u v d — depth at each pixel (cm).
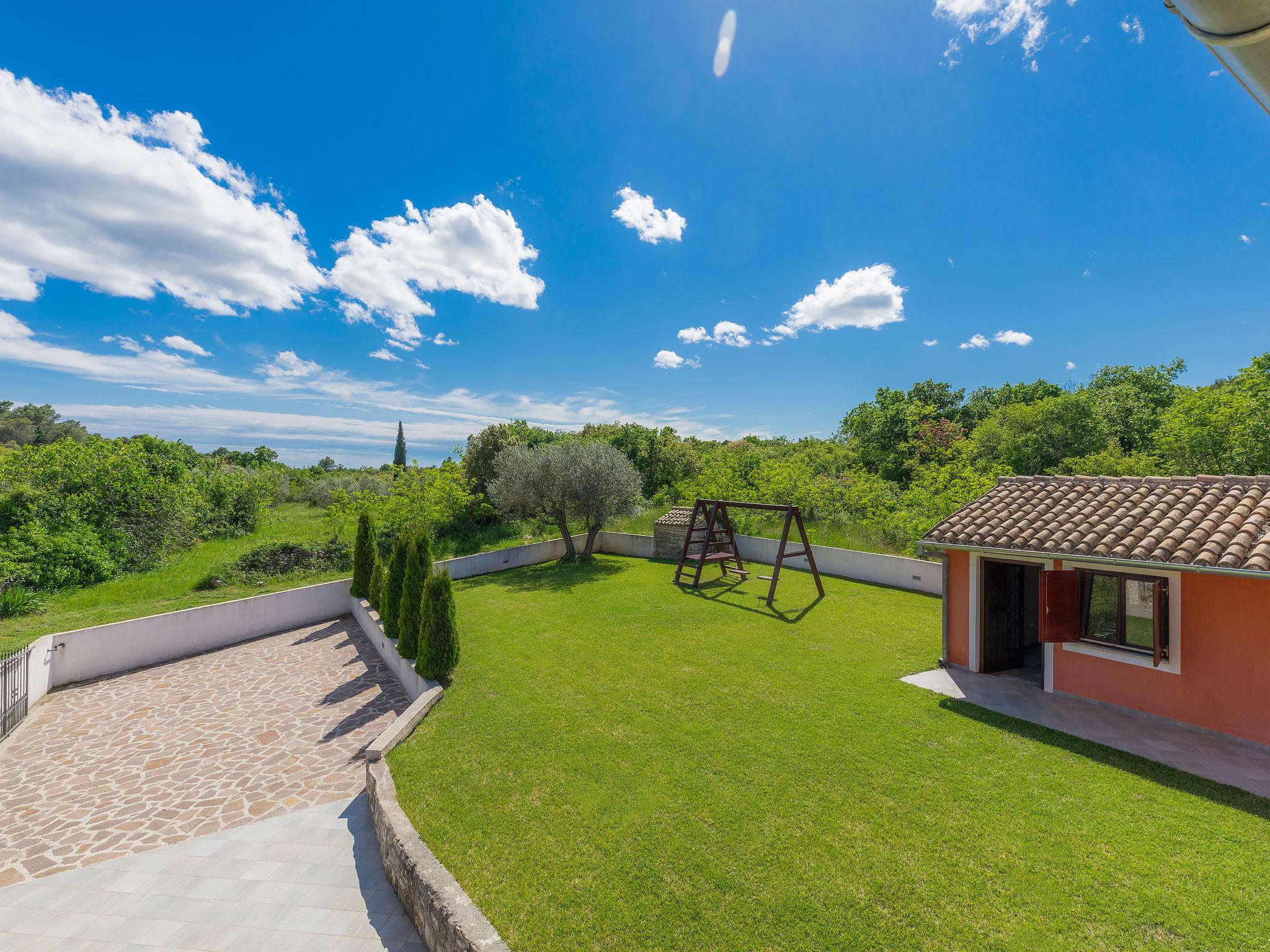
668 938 454
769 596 1510
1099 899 481
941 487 2192
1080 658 891
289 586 1756
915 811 611
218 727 959
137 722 983
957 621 1051
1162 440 2352
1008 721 820
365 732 934
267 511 2741
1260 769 672
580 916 477
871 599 1548
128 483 1967
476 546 2391
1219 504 815
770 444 5181
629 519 2692
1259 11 168
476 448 2998
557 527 2691
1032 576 1133
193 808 724
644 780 683
